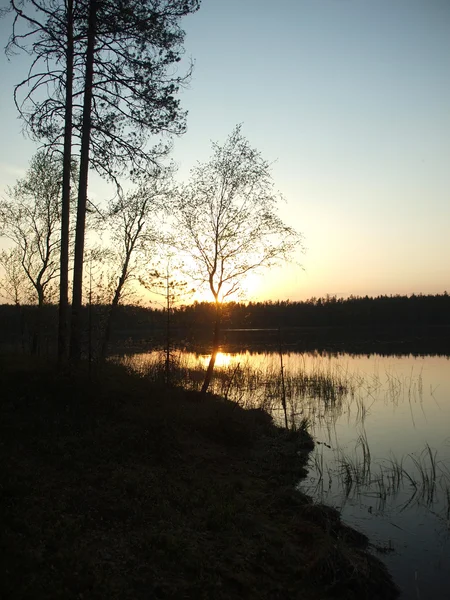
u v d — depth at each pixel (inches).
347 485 371.9
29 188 724.0
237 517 273.6
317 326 3233.3
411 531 296.8
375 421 599.5
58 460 298.0
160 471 318.0
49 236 726.5
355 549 261.7
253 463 399.9
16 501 236.7
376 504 337.1
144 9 464.8
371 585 227.5
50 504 242.8
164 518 256.5
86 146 486.6
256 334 2696.9
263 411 619.2
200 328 832.9
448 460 432.1
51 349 749.9
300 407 690.8
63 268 461.1
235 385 791.1
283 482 365.7
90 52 473.4
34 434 329.1
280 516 293.9
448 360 1275.8
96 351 553.9
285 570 231.0
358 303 3348.9
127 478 291.7
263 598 206.1
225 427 448.5
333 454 457.4
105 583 189.9
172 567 213.2
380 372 1019.3
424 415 631.2
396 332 2721.5
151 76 483.8
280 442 484.7
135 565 209.3
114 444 340.5
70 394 403.5
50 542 208.8
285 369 1016.2
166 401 469.4
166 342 592.4
